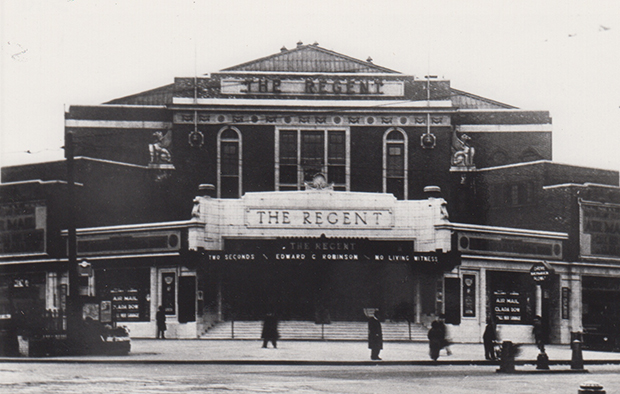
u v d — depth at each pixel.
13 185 44.59
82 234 42.53
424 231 41.19
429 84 47.06
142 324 40.31
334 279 40.75
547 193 45.69
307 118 46.81
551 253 43.78
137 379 18.33
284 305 40.41
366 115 46.94
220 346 32.00
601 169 48.03
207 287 39.88
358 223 41.50
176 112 46.69
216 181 46.41
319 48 50.16
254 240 41.22
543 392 17.23
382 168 46.69
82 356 26.86
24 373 19.89
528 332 42.09
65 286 43.00
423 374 21.62
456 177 47.78
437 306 40.12
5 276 44.38
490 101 52.72
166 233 40.41
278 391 15.91
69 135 28.61
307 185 41.97
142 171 47.03
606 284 45.53
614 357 32.53
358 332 38.75
